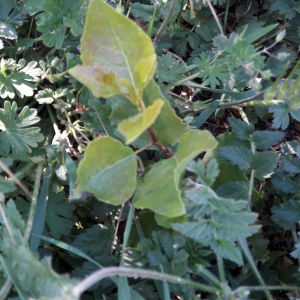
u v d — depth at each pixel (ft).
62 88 1.08
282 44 1.21
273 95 0.74
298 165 0.92
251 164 0.89
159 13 1.10
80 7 0.97
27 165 0.99
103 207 0.92
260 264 0.97
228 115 1.23
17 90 1.00
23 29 1.16
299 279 0.89
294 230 0.94
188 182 0.68
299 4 1.12
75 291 0.53
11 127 0.95
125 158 0.71
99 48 0.68
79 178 0.67
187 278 0.75
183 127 0.77
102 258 0.84
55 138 1.02
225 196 0.90
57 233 0.90
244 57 0.78
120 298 0.71
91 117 1.00
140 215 0.87
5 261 0.72
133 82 0.69
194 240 0.75
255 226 0.67
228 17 1.28
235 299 0.72
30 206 0.89
